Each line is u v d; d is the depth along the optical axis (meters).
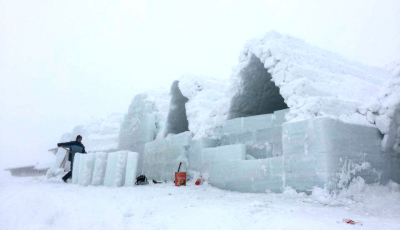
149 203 5.51
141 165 13.81
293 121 6.67
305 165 6.10
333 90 7.72
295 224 3.54
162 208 5.07
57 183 10.38
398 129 7.27
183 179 8.98
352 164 6.26
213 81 12.97
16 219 5.15
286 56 7.80
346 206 5.13
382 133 7.22
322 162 5.78
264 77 9.62
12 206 5.86
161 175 11.24
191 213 4.52
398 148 7.52
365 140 6.82
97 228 4.38
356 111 7.49
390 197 5.80
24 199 6.30
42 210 5.51
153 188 8.16
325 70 8.53
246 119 9.34
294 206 4.98
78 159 10.45
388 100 7.20
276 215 4.04
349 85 8.34
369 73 10.44
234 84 9.73
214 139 9.95
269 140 8.30
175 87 13.10
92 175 9.59
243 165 7.57
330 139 5.93
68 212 5.19
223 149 8.41
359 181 6.27
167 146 11.27
